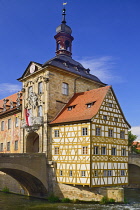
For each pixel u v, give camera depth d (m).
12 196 38.06
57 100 37.81
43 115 36.78
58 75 38.50
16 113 44.44
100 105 32.94
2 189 43.84
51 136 35.66
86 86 42.62
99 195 30.81
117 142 34.66
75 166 31.80
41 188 35.59
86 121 31.48
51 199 33.16
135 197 37.84
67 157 33.03
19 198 36.25
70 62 43.69
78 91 41.16
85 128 31.64
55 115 37.19
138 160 43.62
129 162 42.53
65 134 33.84
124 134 36.19
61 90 38.69
